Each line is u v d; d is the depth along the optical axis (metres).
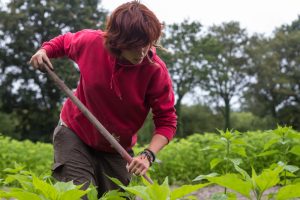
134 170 3.22
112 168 3.89
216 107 61.62
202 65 58.53
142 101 3.61
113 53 3.25
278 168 1.96
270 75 57.81
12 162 10.49
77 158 3.71
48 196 1.89
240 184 1.94
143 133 41.59
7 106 42.16
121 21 3.08
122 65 3.41
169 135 3.59
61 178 3.72
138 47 3.12
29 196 1.86
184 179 10.95
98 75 3.51
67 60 39.66
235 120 61.19
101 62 3.50
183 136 58.81
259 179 1.97
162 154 11.05
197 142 11.61
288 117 56.66
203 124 59.84
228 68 61.25
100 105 3.60
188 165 10.94
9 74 42.06
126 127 3.70
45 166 10.49
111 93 3.53
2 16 41.53
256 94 58.94
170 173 10.98
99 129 3.35
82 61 3.60
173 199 1.89
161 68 3.54
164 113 3.62
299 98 57.59
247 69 60.34
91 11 44.41
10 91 42.12
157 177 10.95
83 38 3.63
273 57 58.56
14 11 41.88
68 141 3.75
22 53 42.41
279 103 58.44
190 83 58.25
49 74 3.58
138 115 3.69
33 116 42.53
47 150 12.12
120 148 3.28
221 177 1.93
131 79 3.48
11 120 42.72
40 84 41.97
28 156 11.03
